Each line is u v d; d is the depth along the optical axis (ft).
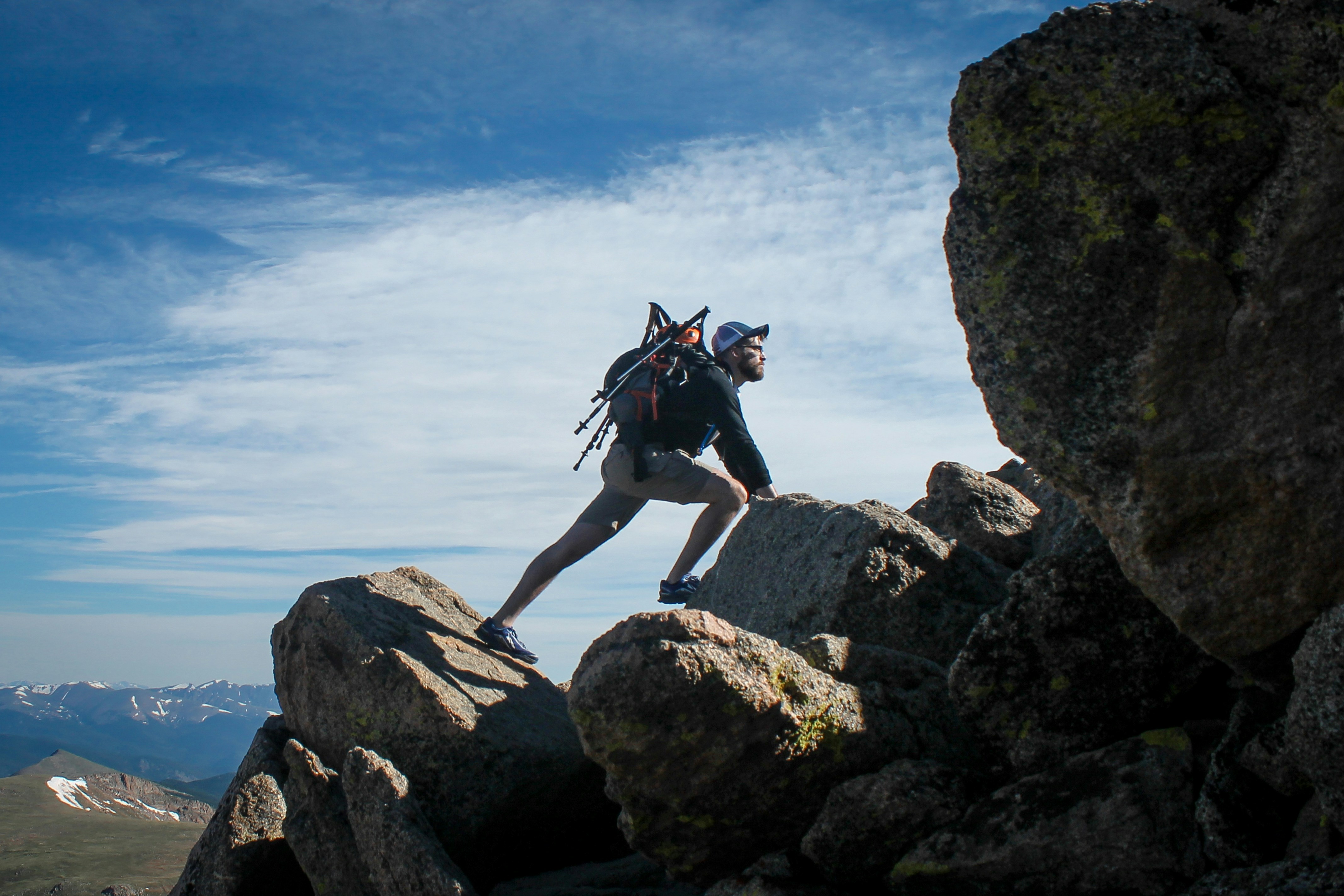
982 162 7.83
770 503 17.16
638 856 13.46
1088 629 9.19
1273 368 7.11
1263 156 7.07
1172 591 7.45
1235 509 7.22
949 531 17.02
